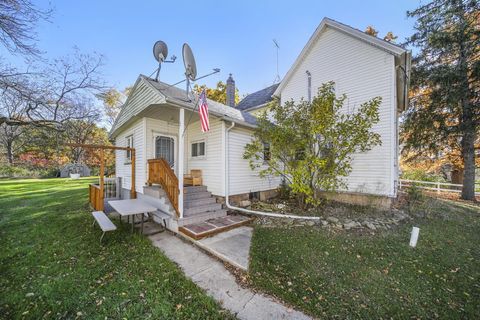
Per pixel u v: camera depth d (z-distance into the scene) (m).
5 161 23.95
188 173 8.09
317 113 5.84
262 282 3.04
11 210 7.64
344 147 6.06
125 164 8.71
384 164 7.00
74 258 3.80
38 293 2.78
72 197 10.25
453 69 9.02
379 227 5.22
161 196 5.87
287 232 4.98
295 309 2.52
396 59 7.20
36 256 3.88
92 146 6.85
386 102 7.11
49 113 10.24
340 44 8.31
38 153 24.81
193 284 3.02
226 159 6.91
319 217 5.83
